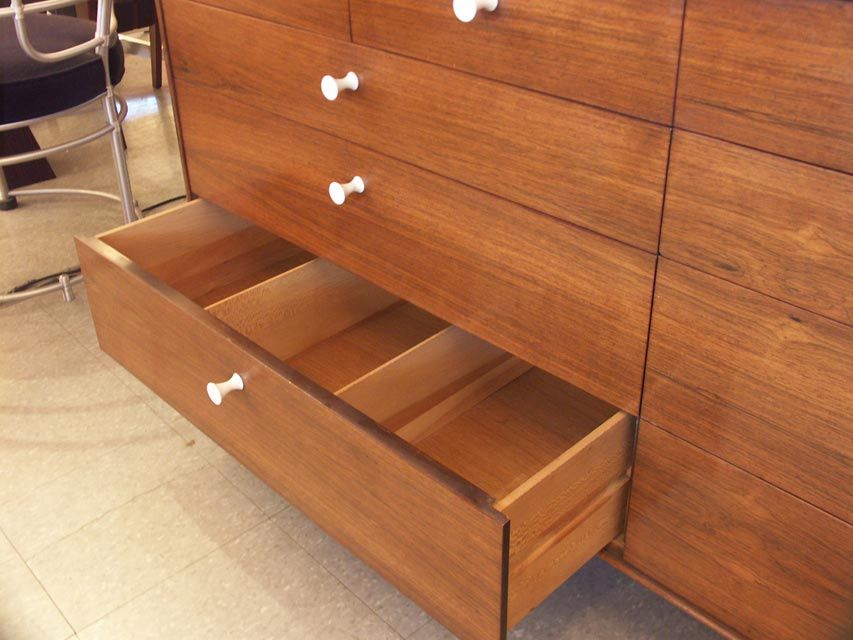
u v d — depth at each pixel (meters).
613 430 1.05
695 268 0.91
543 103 0.97
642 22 0.85
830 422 0.87
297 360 1.48
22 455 1.57
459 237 1.14
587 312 1.03
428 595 1.09
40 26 1.79
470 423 1.33
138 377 1.49
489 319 1.16
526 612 1.08
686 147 0.87
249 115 1.38
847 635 0.96
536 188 1.02
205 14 1.36
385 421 1.27
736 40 0.79
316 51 1.20
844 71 0.74
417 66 1.08
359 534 1.15
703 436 0.98
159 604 1.32
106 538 1.42
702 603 1.09
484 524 0.93
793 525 0.95
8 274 2.03
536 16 0.93
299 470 1.21
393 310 1.58
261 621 1.29
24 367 1.77
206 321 1.24
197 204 1.54
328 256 1.37
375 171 1.21
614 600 1.30
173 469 1.54
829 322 0.83
